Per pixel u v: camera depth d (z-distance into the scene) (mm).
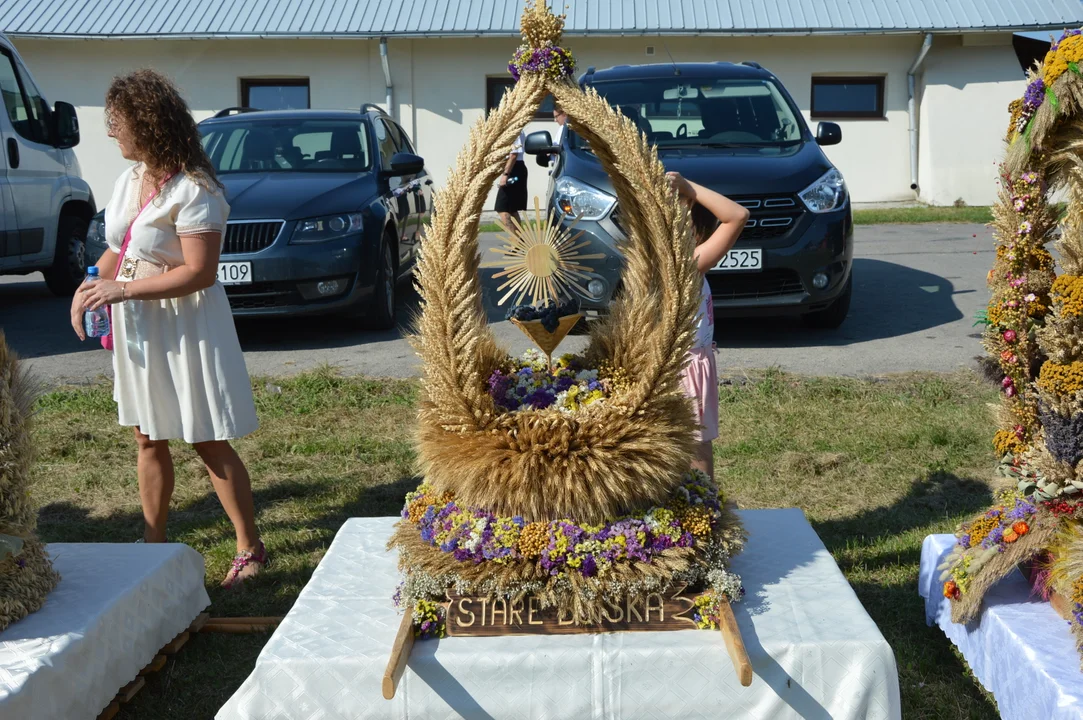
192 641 3256
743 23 15336
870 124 16281
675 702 2270
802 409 5598
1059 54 2514
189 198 3232
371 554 2898
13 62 8766
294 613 2502
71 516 4449
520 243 2498
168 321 3363
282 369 6684
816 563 2762
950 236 12992
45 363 6992
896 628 3275
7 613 2520
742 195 6527
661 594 2363
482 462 2357
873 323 7910
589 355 2586
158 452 3576
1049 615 2615
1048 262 2715
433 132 16047
